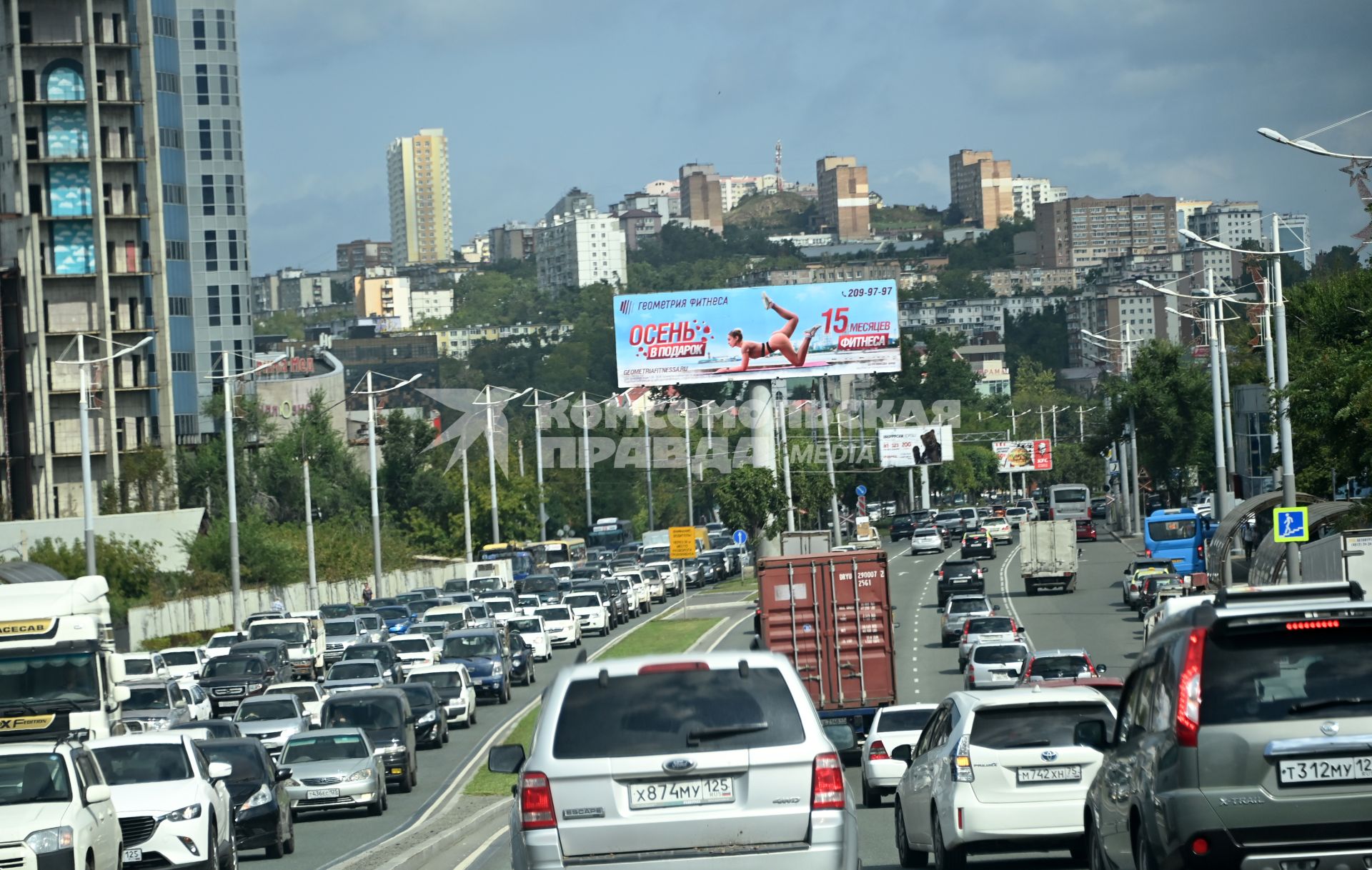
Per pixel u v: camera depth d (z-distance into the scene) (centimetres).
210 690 7244
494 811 4191
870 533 16538
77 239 15800
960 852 2389
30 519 15125
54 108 15850
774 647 5091
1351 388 4928
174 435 16375
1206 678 1520
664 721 1483
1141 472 18862
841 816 1472
